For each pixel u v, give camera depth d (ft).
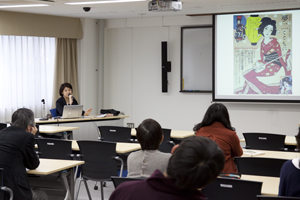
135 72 28.07
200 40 26.07
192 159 3.61
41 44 26.23
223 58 24.73
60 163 10.62
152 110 27.71
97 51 28.19
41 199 10.30
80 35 27.17
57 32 26.20
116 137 16.08
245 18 24.16
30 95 25.80
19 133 9.46
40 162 10.77
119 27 27.96
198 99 26.45
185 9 23.93
